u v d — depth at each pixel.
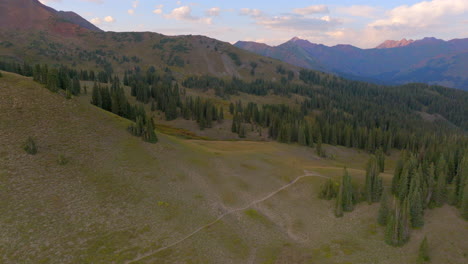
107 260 35.44
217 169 73.19
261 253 42.88
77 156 55.66
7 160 47.09
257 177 72.25
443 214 50.41
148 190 54.31
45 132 57.84
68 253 34.81
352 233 48.59
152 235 42.47
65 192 45.59
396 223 43.94
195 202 55.09
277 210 57.03
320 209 57.53
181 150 78.19
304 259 41.47
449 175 68.12
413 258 40.94
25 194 42.03
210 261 39.00
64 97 73.00
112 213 44.78
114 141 67.19
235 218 52.19
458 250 41.41
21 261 32.03
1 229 35.12
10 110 58.31
